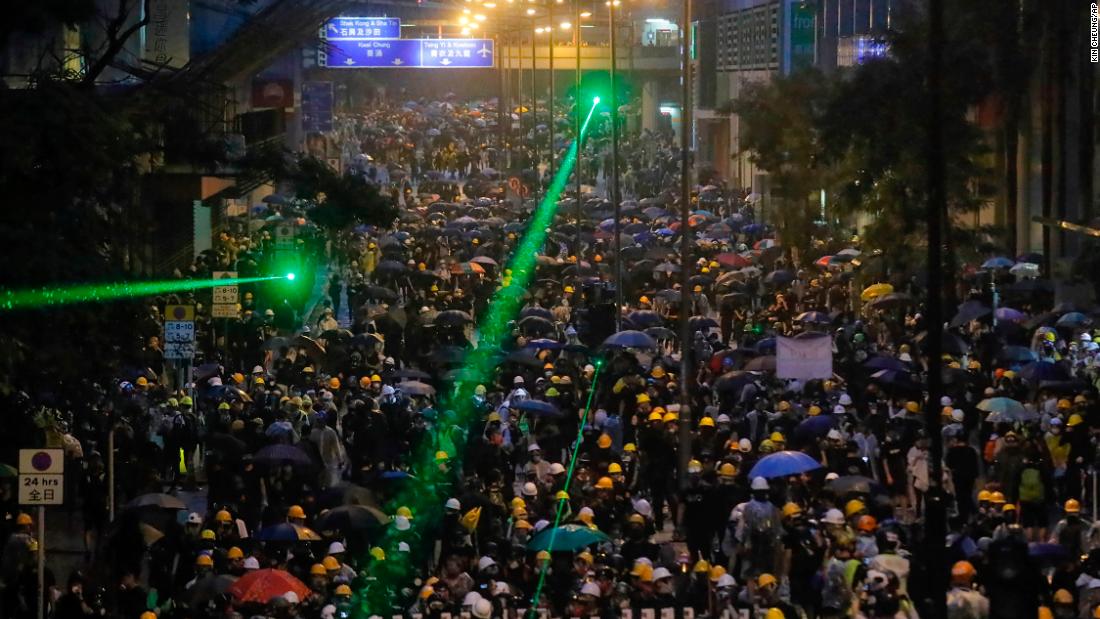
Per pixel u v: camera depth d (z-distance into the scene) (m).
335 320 64.25
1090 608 25.19
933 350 28.80
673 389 43.22
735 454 33.25
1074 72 62.50
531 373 46.06
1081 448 35.16
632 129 173.50
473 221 84.69
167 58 60.81
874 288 52.44
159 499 30.45
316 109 120.19
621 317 54.69
